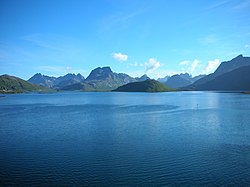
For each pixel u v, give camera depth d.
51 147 52.00
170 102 189.38
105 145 52.97
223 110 119.69
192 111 118.69
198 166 39.53
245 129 68.44
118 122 85.38
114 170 38.50
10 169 39.50
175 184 33.41
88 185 33.53
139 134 63.78
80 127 76.00
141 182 34.16
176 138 58.44
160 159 43.12
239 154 45.28
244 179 34.56
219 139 56.75
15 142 56.69
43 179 35.56
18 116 106.50
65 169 39.25
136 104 174.38
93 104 180.75
